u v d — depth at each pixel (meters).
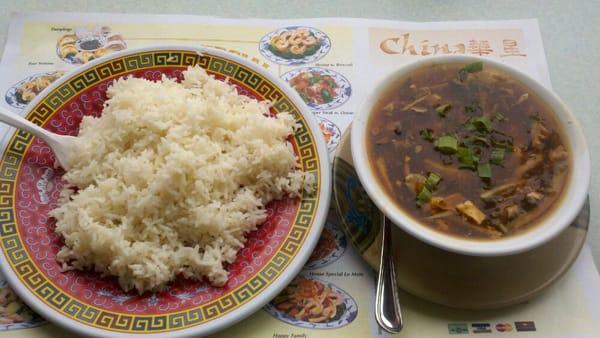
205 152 0.39
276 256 0.36
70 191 0.39
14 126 0.39
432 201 0.33
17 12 0.49
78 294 0.35
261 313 0.35
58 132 0.42
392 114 0.37
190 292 0.35
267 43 0.49
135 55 0.44
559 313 0.35
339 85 0.46
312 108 0.45
